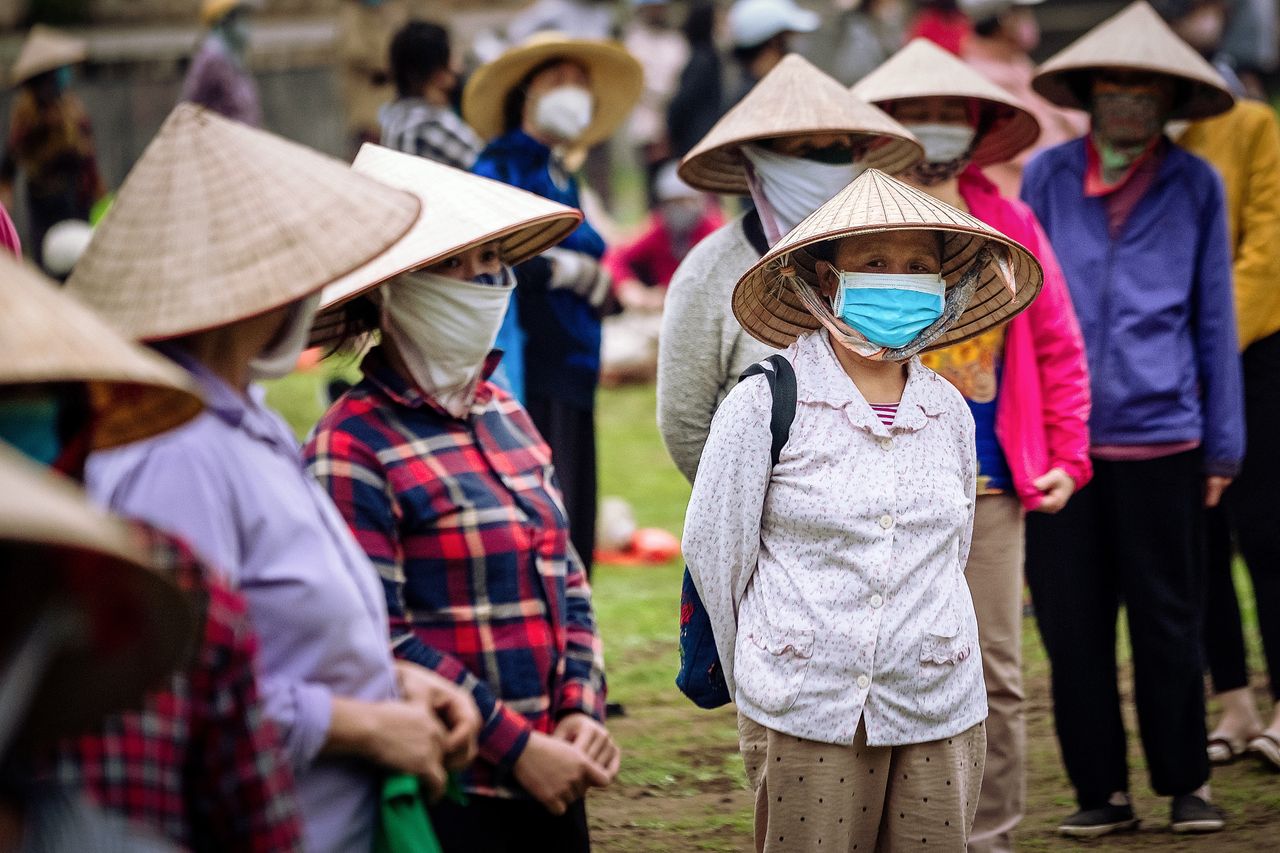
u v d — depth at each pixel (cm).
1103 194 980
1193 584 963
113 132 3011
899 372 713
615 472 1945
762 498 686
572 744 629
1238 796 1024
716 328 870
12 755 389
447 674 602
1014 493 877
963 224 675
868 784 684
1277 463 1082
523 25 2444
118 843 386
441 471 621
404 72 1287
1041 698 1203
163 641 387
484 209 641
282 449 535
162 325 501
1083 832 956
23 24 3703
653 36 2925
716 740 1127
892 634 668
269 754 450
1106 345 960
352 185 539
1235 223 1095
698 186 948
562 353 1124
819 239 670
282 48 3189
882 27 2314
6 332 377
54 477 416
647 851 935
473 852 619
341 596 523
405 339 629
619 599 1472
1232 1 1755
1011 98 955
